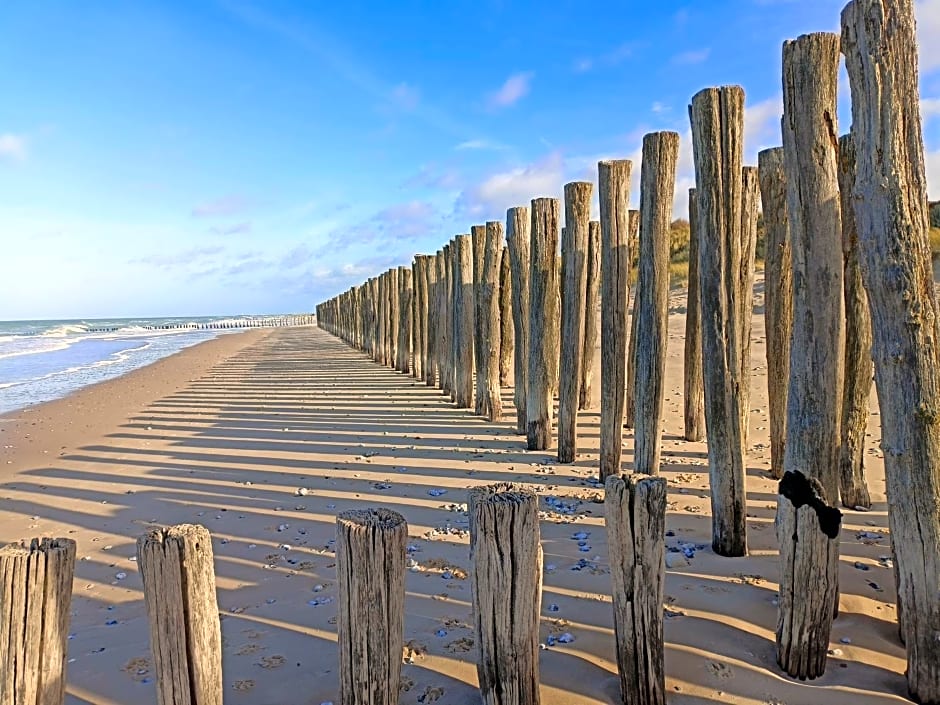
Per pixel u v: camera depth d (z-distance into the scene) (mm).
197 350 25297
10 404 11594
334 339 29766
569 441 5602
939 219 14703
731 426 3373
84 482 5859
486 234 7648
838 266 2697
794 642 2375
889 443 2236
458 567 3482
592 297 7625
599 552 3604
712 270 3324
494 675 2148
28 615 1797
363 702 2086
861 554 3344
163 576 1876
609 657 2555
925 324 2145
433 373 11352
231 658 2662
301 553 3842
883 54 2145
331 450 6664
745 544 3439
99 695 2475
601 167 4621
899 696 2262
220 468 6113
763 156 4406
